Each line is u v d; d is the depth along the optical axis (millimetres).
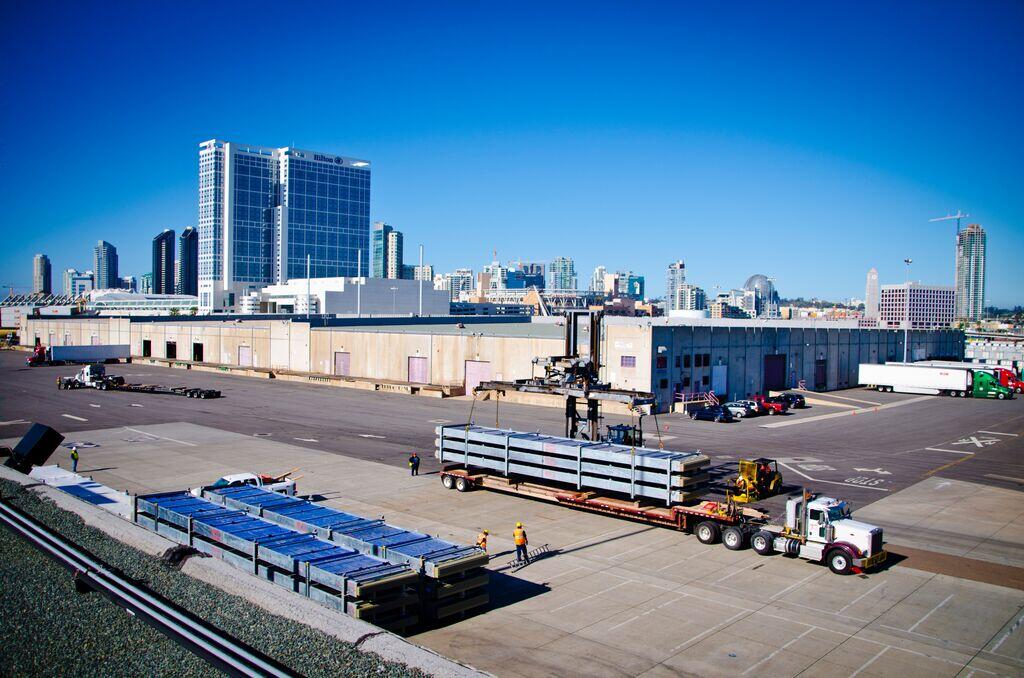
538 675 17344
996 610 21766
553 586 23406
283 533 22797
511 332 91125
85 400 69438
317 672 13820
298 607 16812
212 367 100562
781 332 80188
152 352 117250
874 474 40188
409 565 20297
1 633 16062
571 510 32594
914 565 25734
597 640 19375
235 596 17734
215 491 28766
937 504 34000
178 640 14898
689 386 66875
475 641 19203
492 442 35062
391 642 15148
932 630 20312
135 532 22594
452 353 75812
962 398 79938
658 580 24031
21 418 57938
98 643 15586
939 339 121062
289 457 43750
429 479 38406
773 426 56938
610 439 34875
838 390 89312
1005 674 17812
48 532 21828
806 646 19188
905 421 61031
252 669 13391
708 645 19172
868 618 21094
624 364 64000
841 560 24688
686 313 168500
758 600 22375
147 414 60938
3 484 29125
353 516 24906
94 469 40062
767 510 32250
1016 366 101062
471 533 29031
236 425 55594
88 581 18047
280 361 95250
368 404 67562
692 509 28719
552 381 36188
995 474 40438
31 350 140375
